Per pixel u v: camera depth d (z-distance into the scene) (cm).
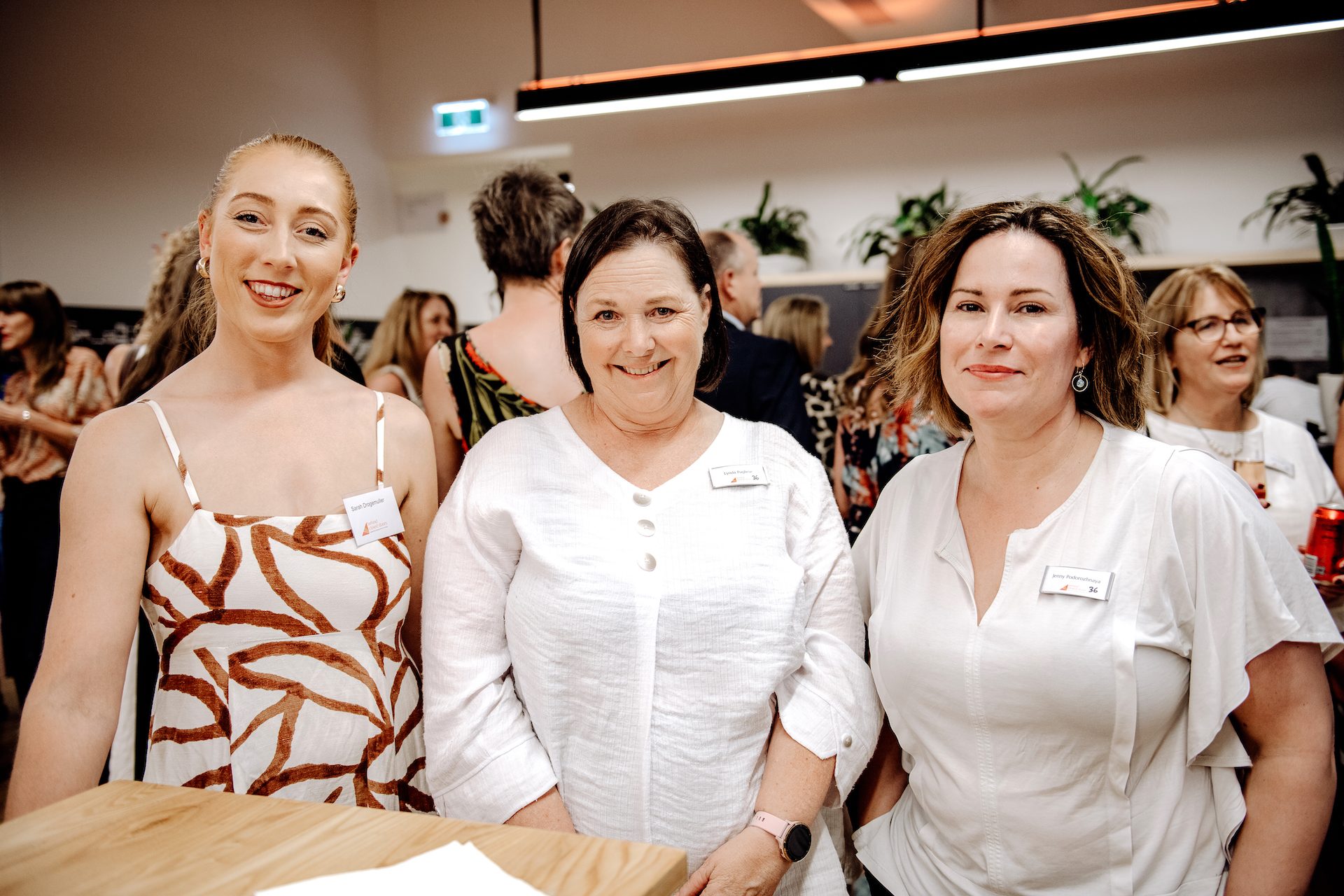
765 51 619
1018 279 124
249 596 130
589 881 80
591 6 654
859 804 153
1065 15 560
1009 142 573
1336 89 510
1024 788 124
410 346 481
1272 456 251
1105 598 120
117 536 125
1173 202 542
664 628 126
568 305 140
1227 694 118
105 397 378
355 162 667
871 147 602
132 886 79
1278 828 119
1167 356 263
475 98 680
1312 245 513
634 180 655
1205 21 398
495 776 125
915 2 589
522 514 132
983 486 137
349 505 136
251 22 562
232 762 129
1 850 85
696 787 126
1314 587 123
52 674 119
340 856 84
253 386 139
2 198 430
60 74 452
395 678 142
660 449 139
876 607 143
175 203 505
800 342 458
